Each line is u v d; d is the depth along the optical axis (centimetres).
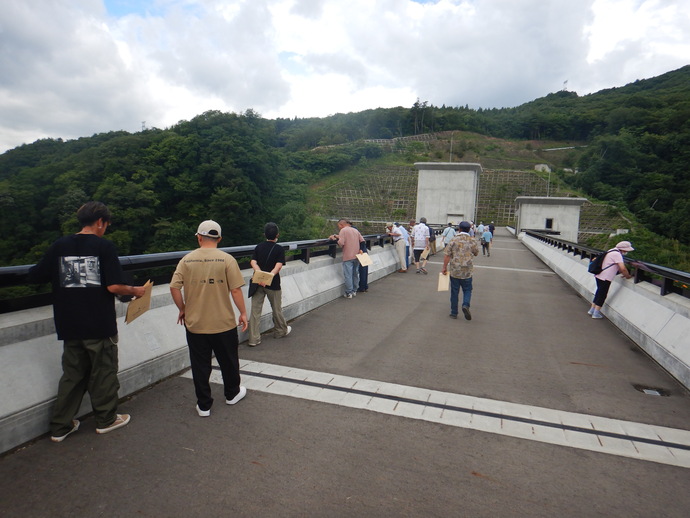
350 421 382
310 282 838
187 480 290
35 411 331
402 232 1419
